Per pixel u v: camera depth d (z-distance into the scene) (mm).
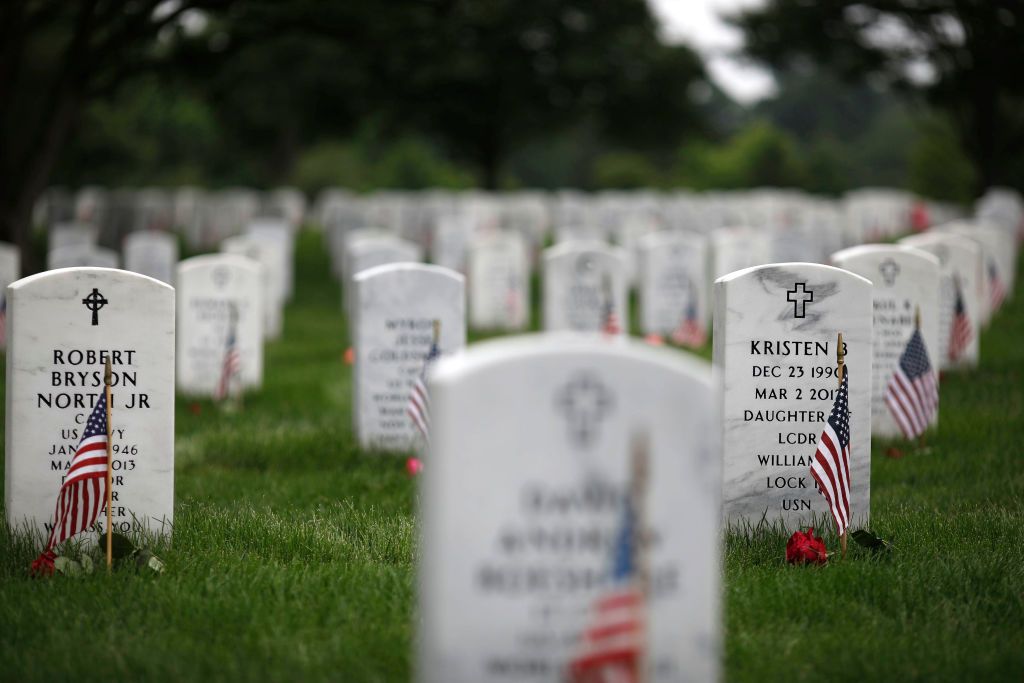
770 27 38062
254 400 13297
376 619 5926
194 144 65250
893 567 6734
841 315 7629
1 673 5297
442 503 4371
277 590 6262
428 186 69500
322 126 48719
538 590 4430
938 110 42031
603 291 16391
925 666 5441
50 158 24328
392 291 10531
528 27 46281
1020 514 8023
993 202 30156
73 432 7172
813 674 5359
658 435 4465
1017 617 6086
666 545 4500
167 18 23703
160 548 7035
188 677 5199
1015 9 32844
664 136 52219
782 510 7680
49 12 23734
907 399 9828
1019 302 19516
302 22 26469
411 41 30781
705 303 18906
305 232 42031
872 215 33781
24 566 6801
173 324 7258
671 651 4527
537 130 51281
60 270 7113
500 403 4379
